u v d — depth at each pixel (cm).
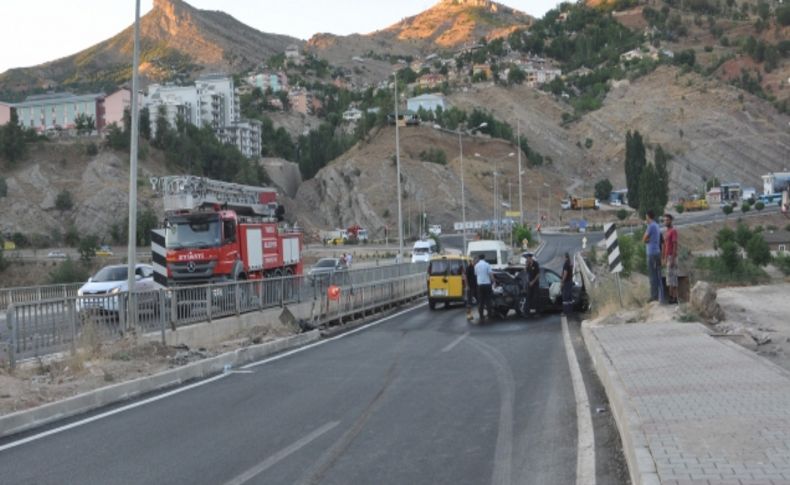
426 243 6619
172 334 1786
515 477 763
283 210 3669
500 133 18738
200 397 1238
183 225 2928
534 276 2539
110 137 13650
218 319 2003
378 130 17525
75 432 1006
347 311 2648
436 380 1345
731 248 5022
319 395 1226
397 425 997
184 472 802
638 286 2441
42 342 1446
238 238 3014
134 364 1485
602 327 1739
